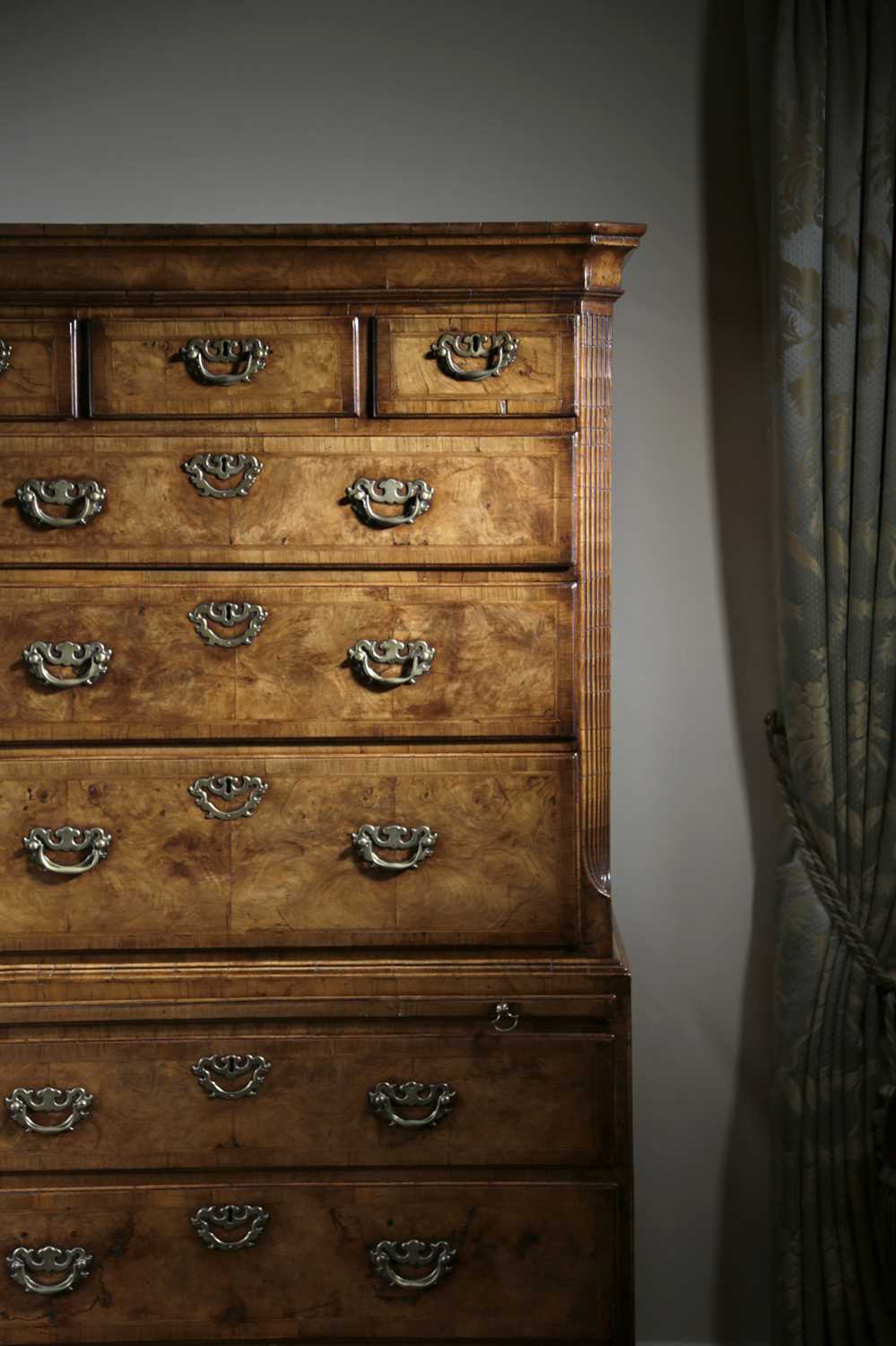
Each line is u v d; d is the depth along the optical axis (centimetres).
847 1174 207
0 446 172
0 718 175
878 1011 207
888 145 199
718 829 226
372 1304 178
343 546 173
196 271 170
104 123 219
